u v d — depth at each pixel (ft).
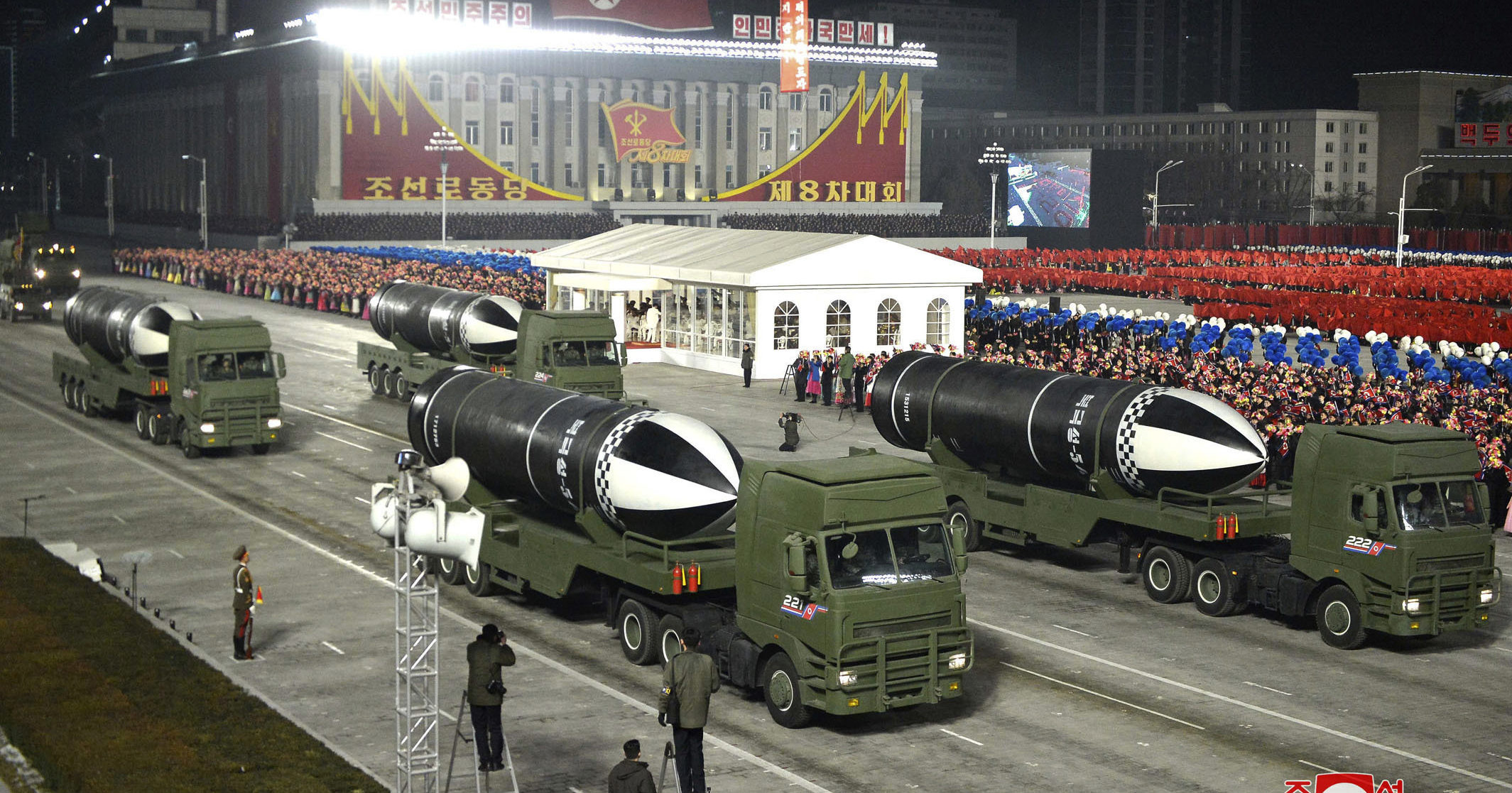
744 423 157.17
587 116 501.56
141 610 87.76
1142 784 62.64
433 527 57.36
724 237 220.84
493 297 160.86
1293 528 84.48
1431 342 227.20
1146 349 195.72
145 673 74.28
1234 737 68.59
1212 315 267.18
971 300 236.63
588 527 81.51
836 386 169.27
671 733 68.44
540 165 498.69
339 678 76.02
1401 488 79.92
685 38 515.91
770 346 192.85
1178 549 91.09
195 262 340.59
